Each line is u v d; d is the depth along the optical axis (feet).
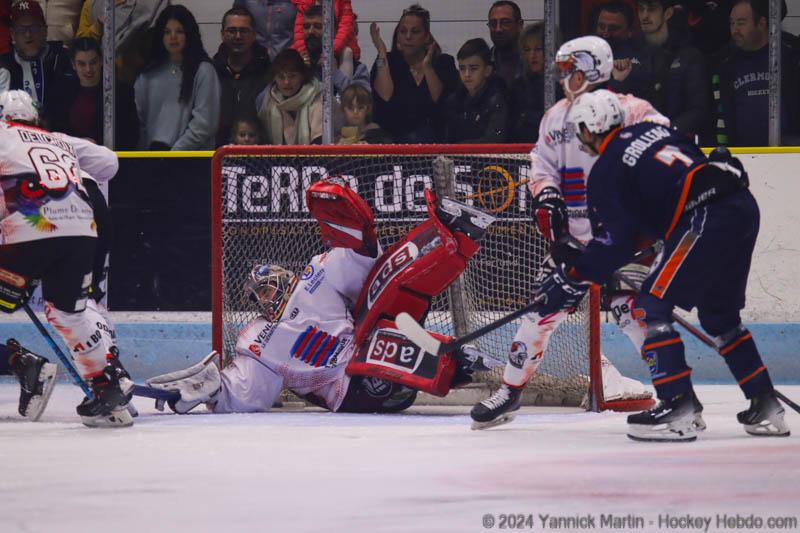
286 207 77.66
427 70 87.51
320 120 88.43
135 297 86.63
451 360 59.06
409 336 51.78
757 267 82.69
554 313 50.96
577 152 53.42
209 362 62.54
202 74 88.43
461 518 28.66
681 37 85.25
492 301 71.05
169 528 27.66
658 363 45.78
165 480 35.32
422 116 87.66
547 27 84.64
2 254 51.85
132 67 88.74
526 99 86.84
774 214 82.43
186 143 88.53
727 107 85.25
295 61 87.51
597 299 62.69
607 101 46.93
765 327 82.38
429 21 87.20
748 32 84.12
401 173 77.36
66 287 52.65
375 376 60.39
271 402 63.52
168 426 54.29
